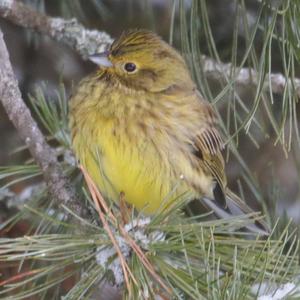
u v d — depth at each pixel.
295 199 12.27
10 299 7.21
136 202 9.92
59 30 10.57
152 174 9.78
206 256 7.12
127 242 7.27
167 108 9.93
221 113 11.69
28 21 10.53
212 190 10.59
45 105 9.77
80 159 9.52
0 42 9.17
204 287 7.16
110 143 9.52
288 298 7.14
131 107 9.75
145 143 9.72
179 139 9.96
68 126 9.88
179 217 7.79
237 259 7.46
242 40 11.41
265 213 9.92
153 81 9.98
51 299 9.02
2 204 10.23
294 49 8.22
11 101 8.97
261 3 8.30
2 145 11.90
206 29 8.84
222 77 10.04
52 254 7.35
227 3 11.52
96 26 12.03
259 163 12.23
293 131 11.74
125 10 12.11
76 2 11.62
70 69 12.62
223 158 11.52
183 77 10.16
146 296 7.07
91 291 7.54
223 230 7.73
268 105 8.54
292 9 8.08
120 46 9.97
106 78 9.93
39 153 8.81
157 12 12.04
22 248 7.26
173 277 7.24
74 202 8.55
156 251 7.46
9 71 9.08
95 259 7.48
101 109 9.62
